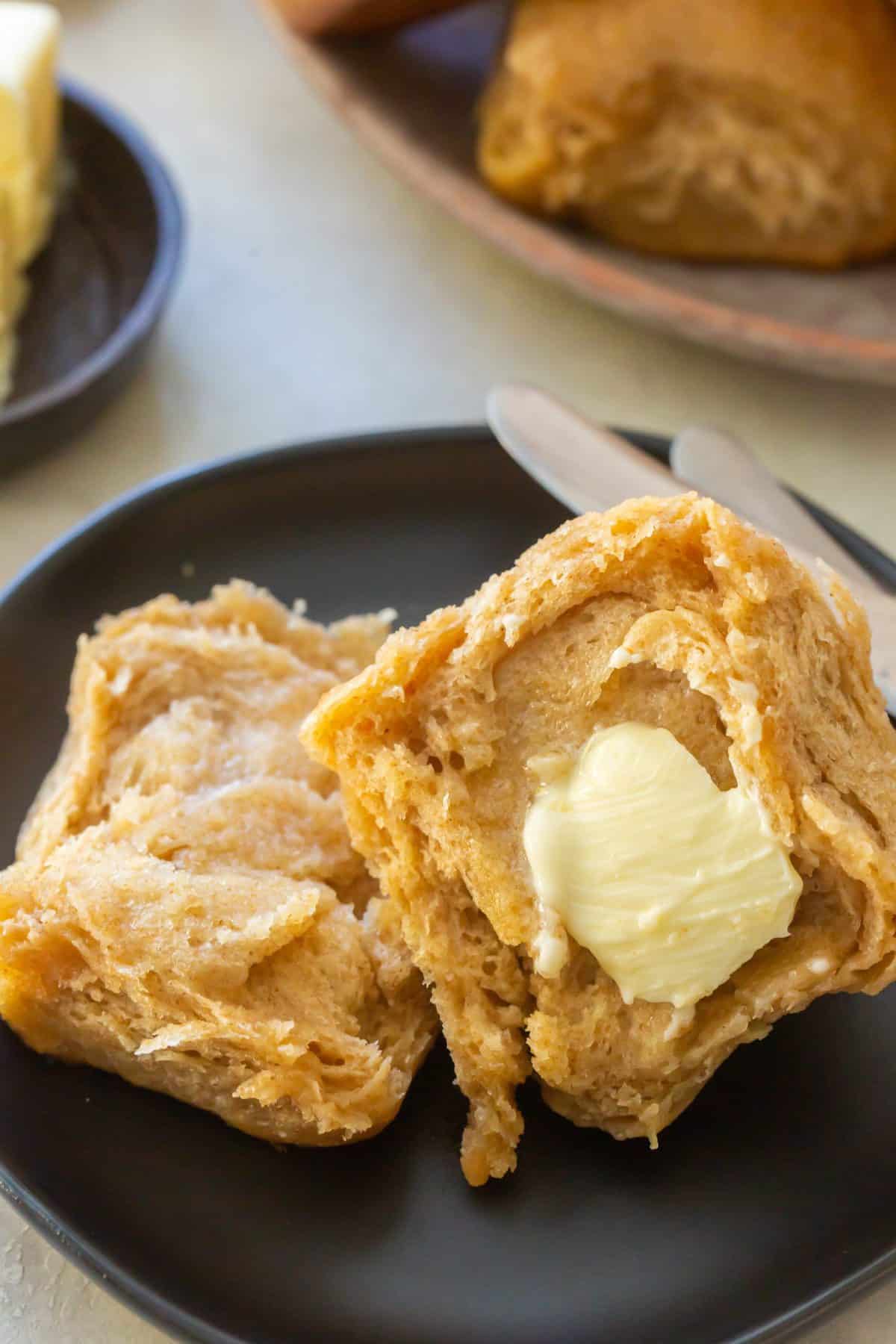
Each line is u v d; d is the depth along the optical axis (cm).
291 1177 33
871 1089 34
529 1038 33
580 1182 33
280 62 57
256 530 40
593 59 44
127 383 45
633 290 44
